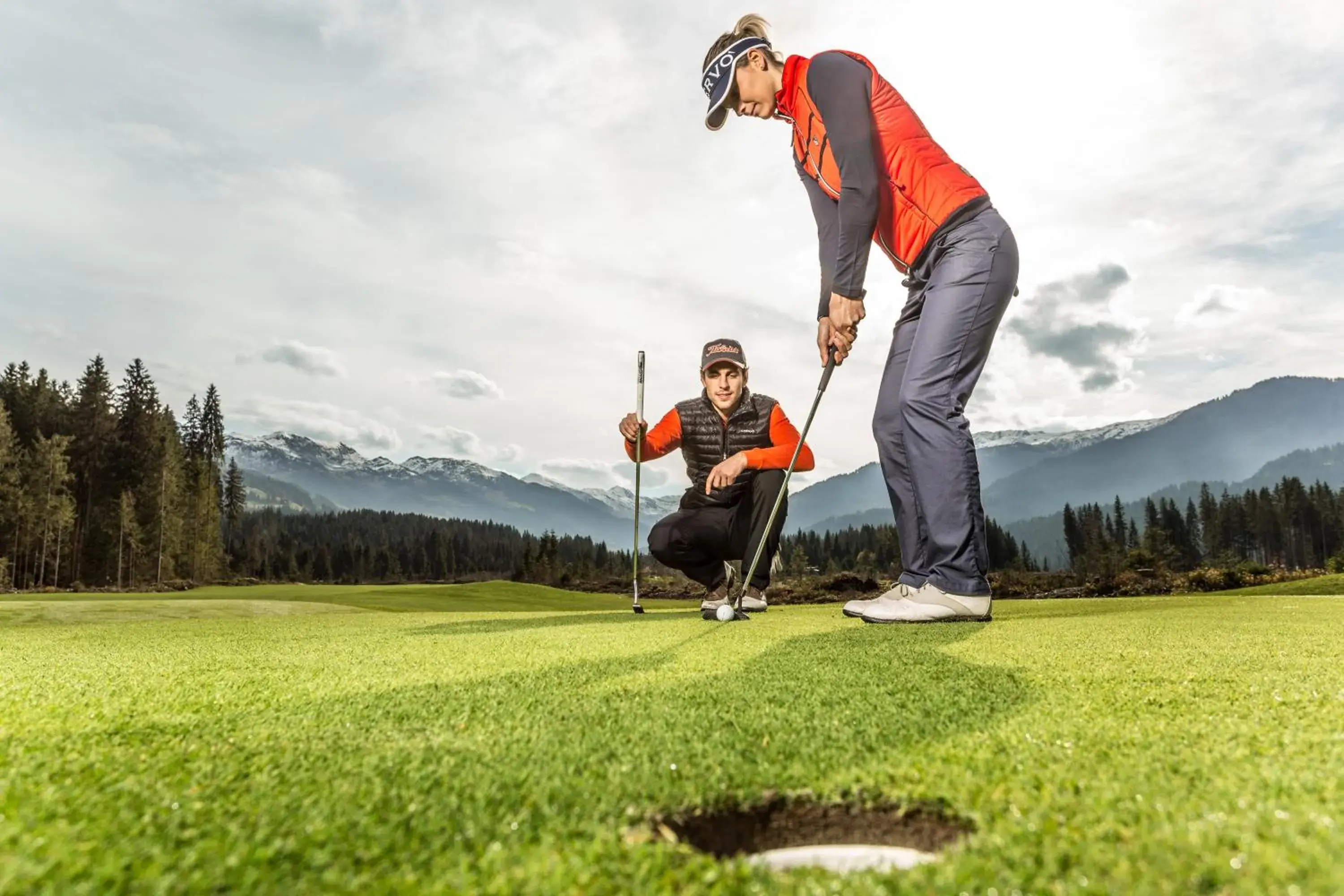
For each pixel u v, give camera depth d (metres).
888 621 3.57
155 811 0.86
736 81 3.80
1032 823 0.80
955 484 3.47
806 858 0.91
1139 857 0.69
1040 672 1.91
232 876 0.69
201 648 2.97
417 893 0.66
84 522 57.88
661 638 3.03
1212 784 0.92
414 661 2.37
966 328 3.44
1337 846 0.69
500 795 0.94
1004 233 3.45
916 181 3.48
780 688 1.71
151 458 60.91
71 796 0.92
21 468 51.72
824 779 0.99
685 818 0.94
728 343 5.12
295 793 0.94
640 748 1.18
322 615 6.88
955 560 3.50
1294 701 1.47
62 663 2.45
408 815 0.86
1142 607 4.92
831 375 3.88
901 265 3.78
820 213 3.89
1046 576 24.73
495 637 3.20
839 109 3.41
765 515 4.95
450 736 1.26
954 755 1.10
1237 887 0.62
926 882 0.66
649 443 5.38
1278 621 3.40
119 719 1.42
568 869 0.71
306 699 1.63
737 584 5.27
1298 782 0.91
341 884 0.68
